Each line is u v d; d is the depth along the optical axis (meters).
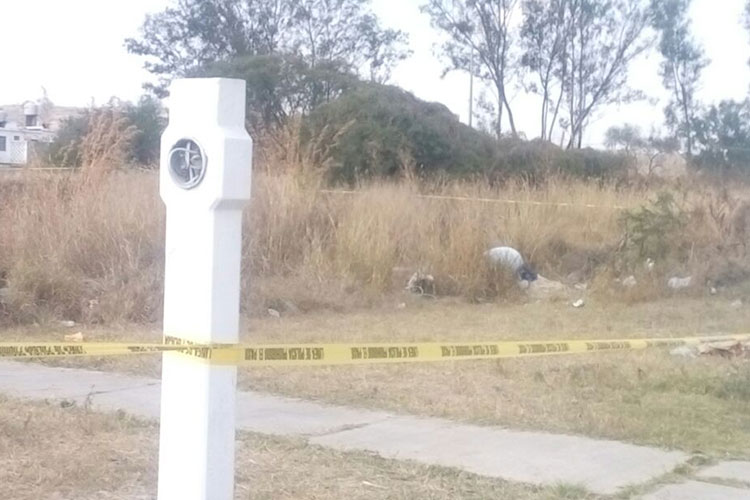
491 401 8.01
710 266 16.59
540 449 6.72
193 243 4.10
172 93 4.14
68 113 41.34
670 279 16.28
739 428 7.47
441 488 5.77
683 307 14.55
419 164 27.44
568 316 13.41
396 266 15.04
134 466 5.89
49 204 12.77
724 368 9.40
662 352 10.38
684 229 17.27
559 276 17.14
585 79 47.72
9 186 13.25
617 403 8.11
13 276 11.75
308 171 15.80
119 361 9.40
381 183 19.61
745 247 17.27
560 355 10.10
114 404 7.61
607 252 17.45
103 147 14.35
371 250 14.48
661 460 6.56
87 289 11.95
